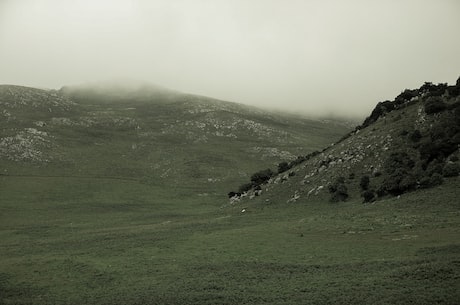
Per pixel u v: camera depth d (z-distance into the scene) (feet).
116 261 190.90
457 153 254.88
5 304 141.59
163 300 126.62
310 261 156.04
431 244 156.76
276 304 112.57
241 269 154.20
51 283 165.89
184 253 194.29
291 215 281.95
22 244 272.31
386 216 213.25
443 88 340.18
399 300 103.50
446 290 105.81
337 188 291.99
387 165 288.71
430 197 225.76
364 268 137.18
